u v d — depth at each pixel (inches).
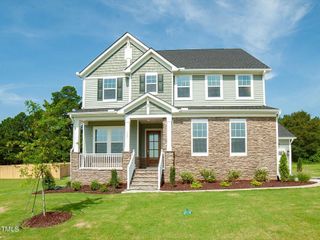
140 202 534.0
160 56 854.5
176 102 858.1
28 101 452.4
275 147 798.5
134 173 762.8
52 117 447.8
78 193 668.1
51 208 511.5
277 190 622.8
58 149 456.4
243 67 856.9
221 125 801.6
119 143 882.8
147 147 888.9
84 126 896.9
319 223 380.8
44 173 466.9
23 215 471.8
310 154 2464.3
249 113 801.6
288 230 358.0
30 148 434.3
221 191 628.7
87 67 898.7
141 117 781.3
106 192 668.1
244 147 797.9
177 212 452.4
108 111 806.5
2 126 1975.9
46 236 368.5
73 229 390.6
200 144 798.5
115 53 906.1
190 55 983.6
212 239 337.4
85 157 808.9
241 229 366.3
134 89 864.3
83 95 899.4
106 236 359.6
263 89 861.2
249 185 704.4
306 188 639.8
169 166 762.2
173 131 801.6
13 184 1042.1
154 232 366.0
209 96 858.8
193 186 685.9
